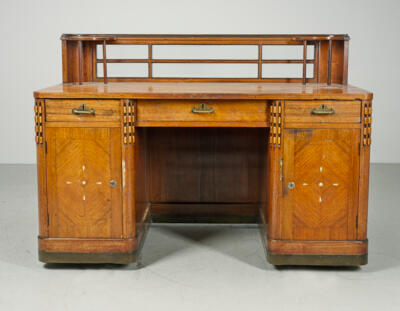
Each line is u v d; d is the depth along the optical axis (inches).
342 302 103.4
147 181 148.9
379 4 241.0
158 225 154.1
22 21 243.9
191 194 153.3
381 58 244.5
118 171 114.3
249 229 150.9
